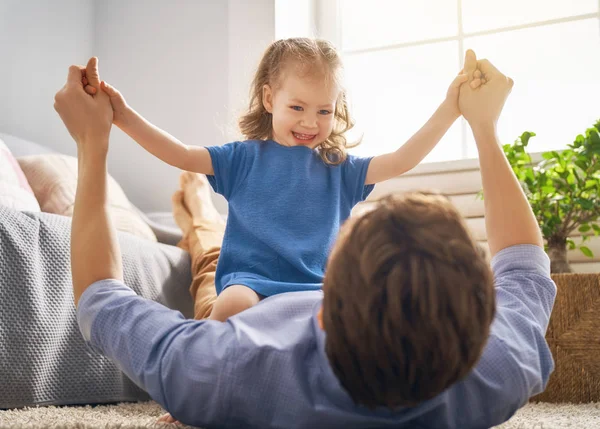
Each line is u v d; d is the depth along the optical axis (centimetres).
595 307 151
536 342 79
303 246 103
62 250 131
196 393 74
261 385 71
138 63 249
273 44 124
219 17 241
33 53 228
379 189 235
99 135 90
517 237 87
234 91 235
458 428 74
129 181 244
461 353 60
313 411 69
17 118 221
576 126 220
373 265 60
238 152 114
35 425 92
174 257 171
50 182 185
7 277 121
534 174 179
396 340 60
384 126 245
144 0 251
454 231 62
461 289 59
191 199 194
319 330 71
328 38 253
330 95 115
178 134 241
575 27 223
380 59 248
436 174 229
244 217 107
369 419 69
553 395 152
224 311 95
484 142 94
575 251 206
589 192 174
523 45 229
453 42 239
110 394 138
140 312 80
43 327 125
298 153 113
